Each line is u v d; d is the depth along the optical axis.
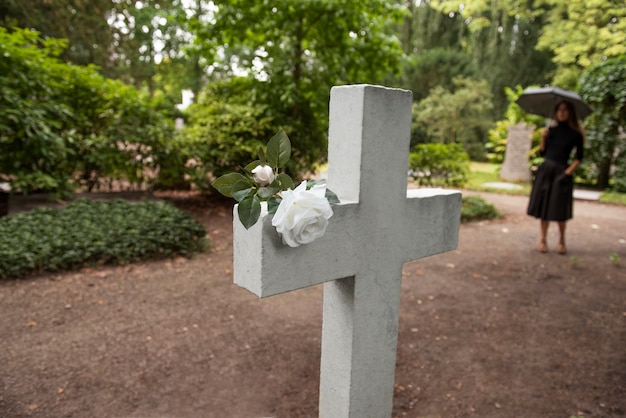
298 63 7.10
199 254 4.71
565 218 5.04
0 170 5.46
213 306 3.42
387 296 1.66
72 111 6.30
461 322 3.29
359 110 1.39
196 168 7.21
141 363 2.57
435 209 1.76
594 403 2.31
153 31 21.52
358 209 1.45
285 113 7.44
